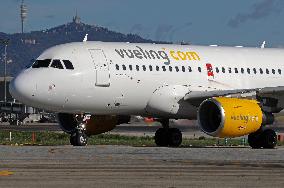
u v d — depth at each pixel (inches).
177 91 3873.0
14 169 2164.1
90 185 1769.2
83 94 3636.8
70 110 3673.7
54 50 3683.6
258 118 3587.6
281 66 4333.2
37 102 3570.4
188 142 4921.3
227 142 5118.1
